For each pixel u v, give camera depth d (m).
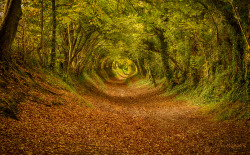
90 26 19.81
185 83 23.95
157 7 16.30
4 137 5.97
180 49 23.20
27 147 5.88
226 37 15.23
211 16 14.39
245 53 11.76
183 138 9.24
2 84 9.38
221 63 17.30
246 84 11.30
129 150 7.77
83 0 15.06
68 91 17.02
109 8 16.92
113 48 33.19
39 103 10.56
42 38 16.11
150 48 26.64
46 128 8.05
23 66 13.95
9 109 7.76
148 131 10.88
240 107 10.75
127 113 16.55
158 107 19.30
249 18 11.21
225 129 9.38
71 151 6.52
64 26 20.56
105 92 33.38
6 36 10.90
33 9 15.84
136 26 21.61
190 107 16.83
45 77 15.78
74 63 28.66
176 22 16.92
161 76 37.22
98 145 7.76
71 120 10.30
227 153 6.74
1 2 13.04
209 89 16.88
